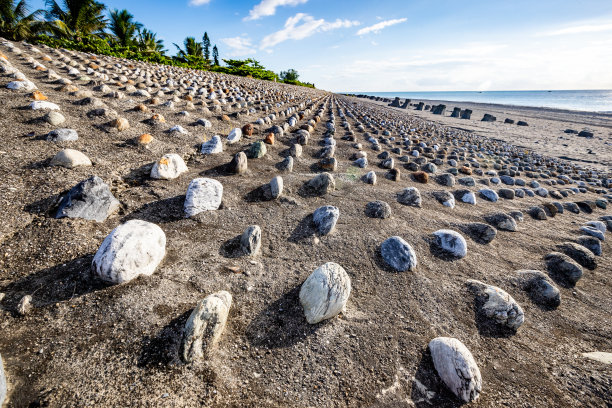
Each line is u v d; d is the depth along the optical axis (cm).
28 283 173
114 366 139
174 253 219
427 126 1378
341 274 192
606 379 167
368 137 759
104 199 239
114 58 1165
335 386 149
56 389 127
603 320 225
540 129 1859
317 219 279
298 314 186
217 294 174
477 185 521
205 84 1012
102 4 2116
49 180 255
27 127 334
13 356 136
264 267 222
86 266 189
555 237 346
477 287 225
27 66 605
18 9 1673
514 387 160
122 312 165
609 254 333
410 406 145
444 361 160
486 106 4259
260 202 310
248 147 464
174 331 160
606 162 991
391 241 254
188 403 131
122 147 357
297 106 1113
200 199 271
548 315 223
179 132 439
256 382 146
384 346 174
